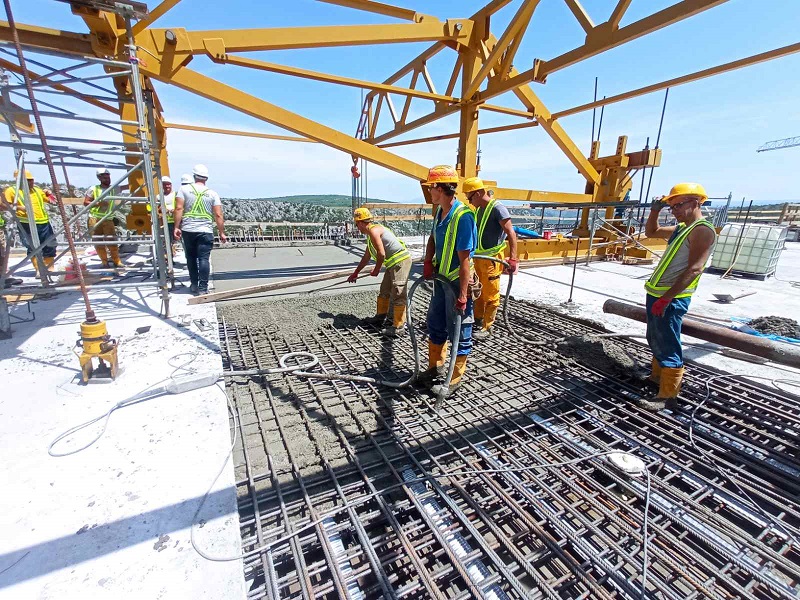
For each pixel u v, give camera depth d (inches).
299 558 59.6
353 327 164.7
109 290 207.8
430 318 113.0
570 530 65.7
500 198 295.1
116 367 108.0
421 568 59.1
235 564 56.1
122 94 199.2
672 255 99.0
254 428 93.5
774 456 86.7
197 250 195.3
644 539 63.3
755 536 68.6
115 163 163.9
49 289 139.3
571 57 181.9
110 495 67.5
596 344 140.7
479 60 231.6
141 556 56.6
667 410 104.4
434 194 100.3
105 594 51.1
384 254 152.9
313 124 209.2
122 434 84.7
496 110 264.1
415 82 299.7
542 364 132.1
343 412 102.0
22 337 138.4
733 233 287.7
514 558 62.2
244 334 154.6
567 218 479.8
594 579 58.6
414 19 214.1
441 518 68.5
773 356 103.0
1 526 60.7
